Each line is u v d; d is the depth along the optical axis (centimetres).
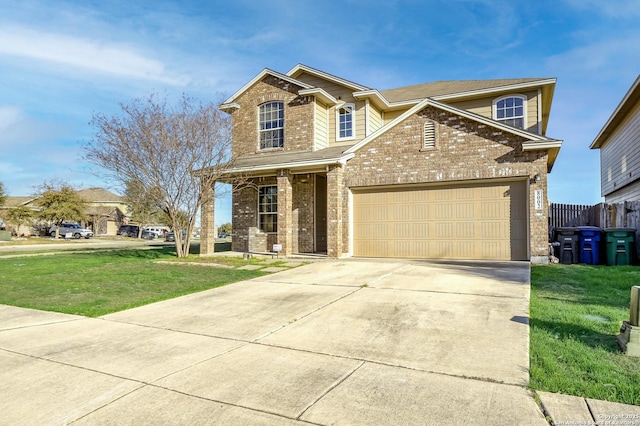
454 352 452
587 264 1144
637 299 432
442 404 333
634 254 1145
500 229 1208
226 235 5312
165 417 319
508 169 1177
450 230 1267
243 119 1708
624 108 1738
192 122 1423
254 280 955
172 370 418
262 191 1666
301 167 1395
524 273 936
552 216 1725
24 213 3625
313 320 598
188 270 1131
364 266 1108
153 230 4784
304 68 1727
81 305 724
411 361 431
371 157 1356
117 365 435
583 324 534
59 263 1354
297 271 1066
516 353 442
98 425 308
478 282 830
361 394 354
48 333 559
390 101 1770
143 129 1382
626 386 352
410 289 782
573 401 332
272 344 498
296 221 1595
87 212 4694
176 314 659
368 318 597
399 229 1337
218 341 515
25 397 359
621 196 2053
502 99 1596
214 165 1470
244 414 321
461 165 1234
